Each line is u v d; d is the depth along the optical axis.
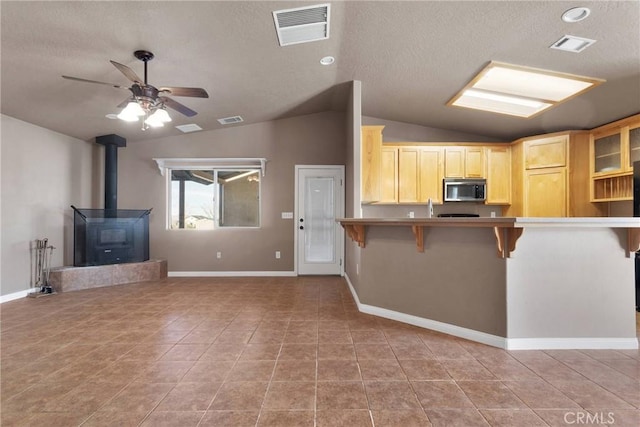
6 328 2.97
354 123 4.07
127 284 4.91
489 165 5.15
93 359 2.31
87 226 4.70
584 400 1.77
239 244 5.62
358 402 1.77
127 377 2.05
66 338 2.72
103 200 5.61
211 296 4.18
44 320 3.20
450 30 2.83
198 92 2.88
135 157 5.59
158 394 1.86
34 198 4.41
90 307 3.67
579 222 2.28
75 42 2.71
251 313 3.44
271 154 5.61
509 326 2.47
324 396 1.83
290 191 5.62
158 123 3.03
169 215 5.66
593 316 2.49
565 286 2.49
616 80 3.33
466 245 2.71
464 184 5.06
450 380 2.00
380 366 2.19
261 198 5.62
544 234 2.49
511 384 1.95
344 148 5.56
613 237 2.50
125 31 2.62
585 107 3.99
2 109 3.89
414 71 3.69
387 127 5.52
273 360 2.29
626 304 2.49
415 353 2.40
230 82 3.86
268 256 5.61
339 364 2.23
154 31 2.67
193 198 5.71
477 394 1.84
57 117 4.23
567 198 4.58
